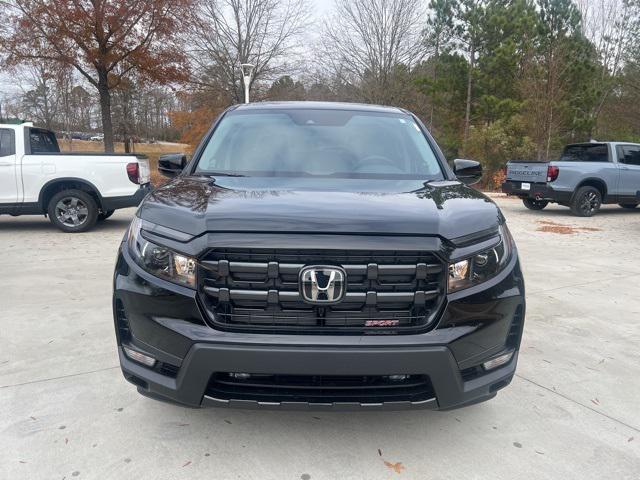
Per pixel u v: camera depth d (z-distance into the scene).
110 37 19.58
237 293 2.21
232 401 2.24
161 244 2.34
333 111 3.95
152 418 2.84
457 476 2.41
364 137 3.64
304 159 3.37
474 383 2.35
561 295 5.53
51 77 20.62
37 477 2.34
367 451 2.59
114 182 8.91
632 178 12.66
